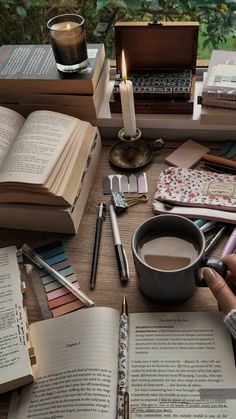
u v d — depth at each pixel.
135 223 0.84
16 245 0.83
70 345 0.66
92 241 0.82
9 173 0.78
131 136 0.93
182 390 0.61
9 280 0.74
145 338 0.67
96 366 0.63
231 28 1.07
